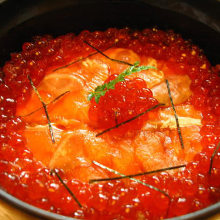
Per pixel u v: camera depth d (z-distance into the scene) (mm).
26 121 259
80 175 236
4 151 231
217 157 228
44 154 244
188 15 289
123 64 286
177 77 283
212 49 296
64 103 263
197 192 218
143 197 214
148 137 247
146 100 247
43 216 188
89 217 207
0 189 202
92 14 302
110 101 243
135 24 310
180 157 246
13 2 276
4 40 282
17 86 264
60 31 307
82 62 284
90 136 247
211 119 256
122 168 240
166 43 295
